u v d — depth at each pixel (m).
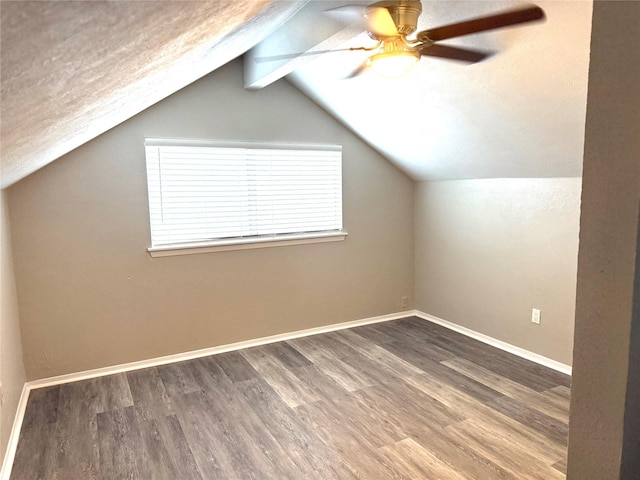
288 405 2.84
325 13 2.35
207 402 2.89
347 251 4.34
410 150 3.98
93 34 0.63
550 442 2.38
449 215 4.26
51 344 3.20
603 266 0.73
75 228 3.21
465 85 2.69
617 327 0.72
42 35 0.53
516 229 3.60
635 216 0.68
